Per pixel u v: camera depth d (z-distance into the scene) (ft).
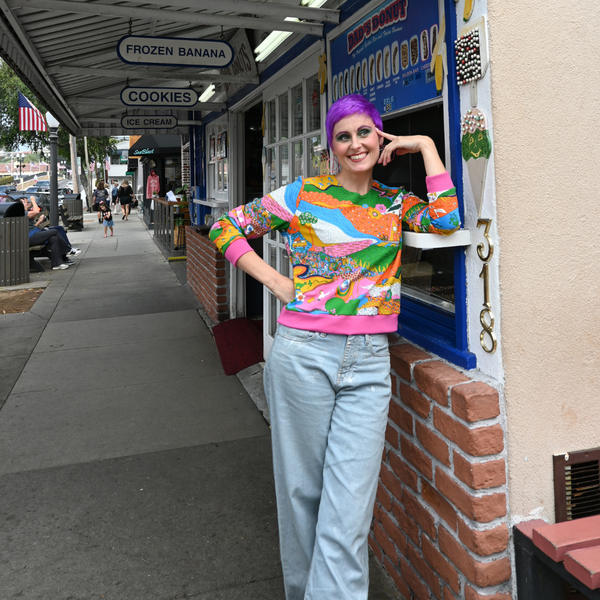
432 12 6.93
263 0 10.34
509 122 5.77
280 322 6.15
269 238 15.93
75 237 57.67
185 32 16.26
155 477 11.00
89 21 12.83
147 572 8.30
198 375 16.63
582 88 5.96
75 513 9.82
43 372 17.15
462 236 6.23
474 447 5.84
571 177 6.02
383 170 9.59
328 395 5.94
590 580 5.15
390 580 8.03
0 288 30.55
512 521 6.10
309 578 5.87
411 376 6.88
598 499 6.45
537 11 5.75
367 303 5.86
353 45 9.22
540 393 6.11
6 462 11.69
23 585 8.05
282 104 14.17
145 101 16.80
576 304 6.17
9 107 97.35
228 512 9.78
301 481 6.25
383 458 7.97
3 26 10.76
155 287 29.99
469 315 6.48
